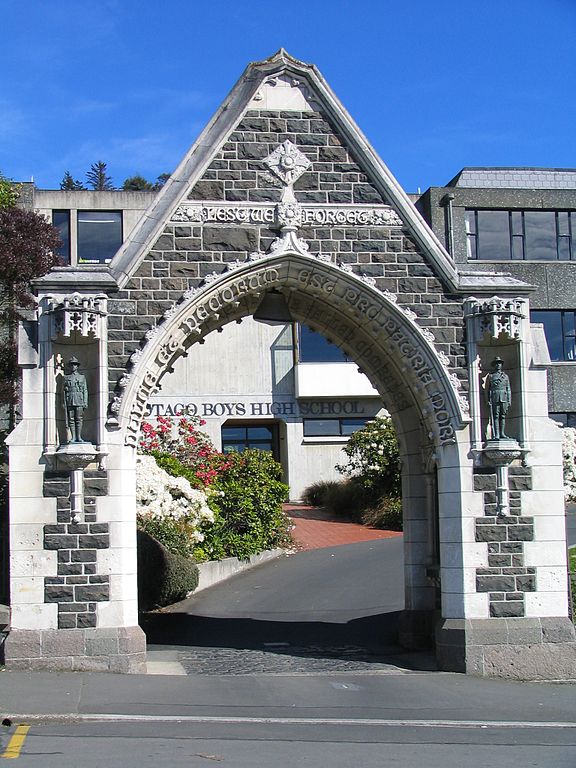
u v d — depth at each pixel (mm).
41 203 38688
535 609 16359
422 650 18328
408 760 10508
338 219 16922
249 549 28734
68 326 15469
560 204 38156
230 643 19094
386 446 35375
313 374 41594
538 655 16141
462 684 15320
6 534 20609
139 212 39219
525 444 16547
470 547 16391
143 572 22047
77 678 14695
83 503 15539
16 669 15141
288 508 39438
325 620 21531
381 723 12641
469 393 16719
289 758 10406
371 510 35531
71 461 15391
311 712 13148
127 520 15664
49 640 15273
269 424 43781
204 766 9852
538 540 16516
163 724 12141
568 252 38375
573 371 38156
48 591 15367
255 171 16875
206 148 16734
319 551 30391
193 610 23125
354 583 25047
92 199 39062
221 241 16562
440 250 16969
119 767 9688
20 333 15773
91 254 38875
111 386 15867
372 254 16938
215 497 28484
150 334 15992
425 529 18656
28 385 15641
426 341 16719
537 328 17031
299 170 16969
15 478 15461
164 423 30938
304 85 17250
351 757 10562
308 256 16641
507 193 37812
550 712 13578
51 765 9695
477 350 16859
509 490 16562
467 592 16297
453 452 16609
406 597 18859
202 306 16359
